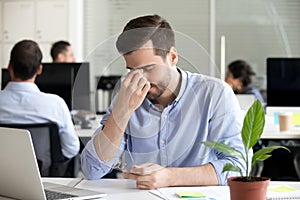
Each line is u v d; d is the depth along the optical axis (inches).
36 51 154.9
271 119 177.6
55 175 155.3
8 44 293.6
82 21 291.6
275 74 185.2
